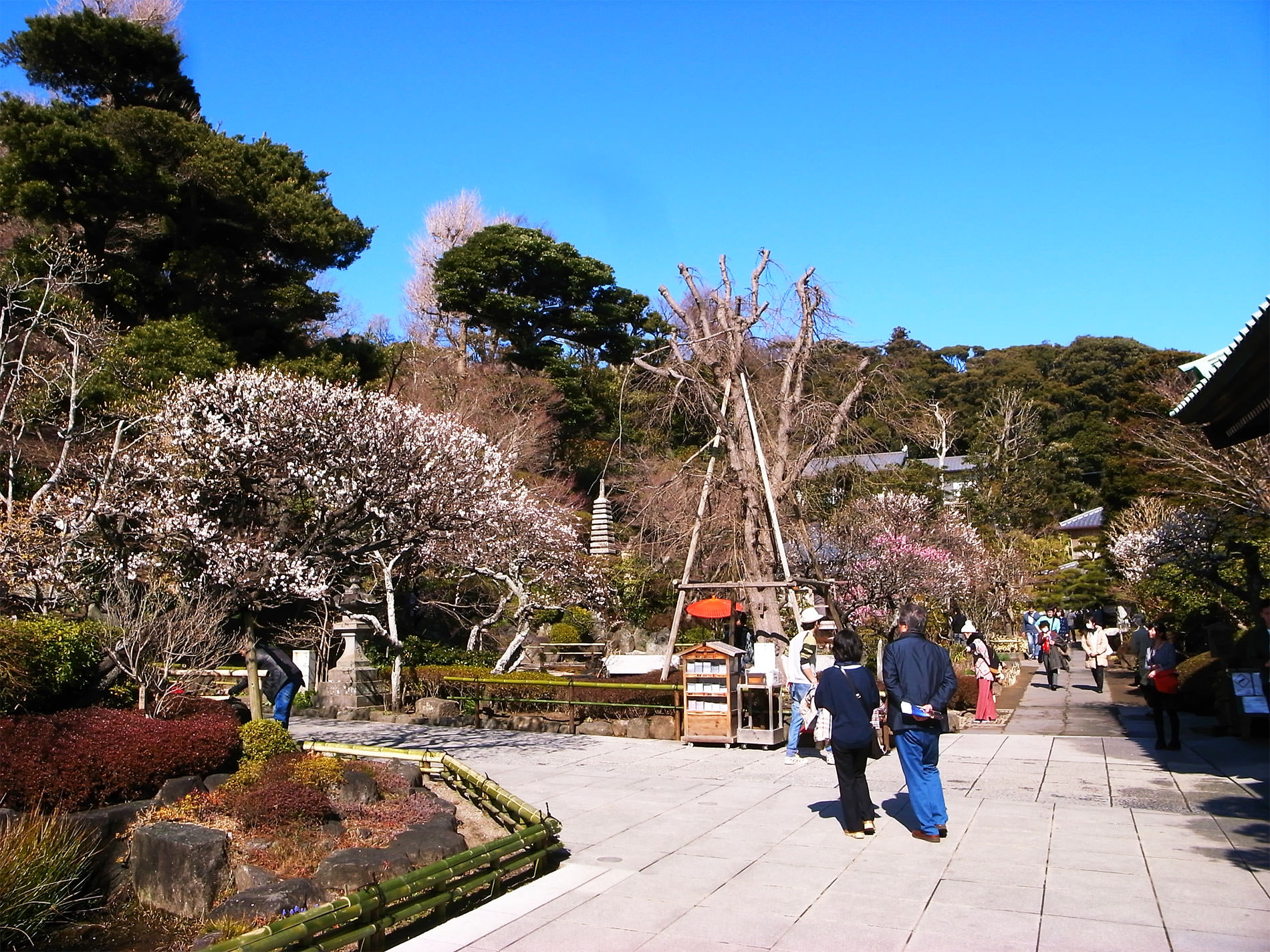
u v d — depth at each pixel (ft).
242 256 85.30
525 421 109.40
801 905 18.24
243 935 15.33
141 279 80.23
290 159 90.74
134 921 19.06
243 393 42.29
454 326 151.02
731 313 52.29
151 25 94.89
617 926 17.28
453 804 26.76
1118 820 24.81
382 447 42.16
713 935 16.67
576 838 24.00
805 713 36.11
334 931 15.83
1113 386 202.39
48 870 18.42
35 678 26.50
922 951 15.71
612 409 128.77
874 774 32.78
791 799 28.78
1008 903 18.08
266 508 43.45
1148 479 112.68
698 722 40.47
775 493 51.60
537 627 83.71
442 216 171.22
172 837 19.85
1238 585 67.67
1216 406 29.17
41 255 64.34
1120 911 17.43
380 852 20.10
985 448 149.69
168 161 80.74
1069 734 44.39
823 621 34.19
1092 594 125.29
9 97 75.20
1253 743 37.76
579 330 132.26
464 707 50.26
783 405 52.95
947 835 23.52
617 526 95.81
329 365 81.51
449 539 45.47
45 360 62.18
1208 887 18.76
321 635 58.95
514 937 16.80
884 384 55.36
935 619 83.61
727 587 47.55
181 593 35.76
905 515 76.18
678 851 22.57
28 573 36.81
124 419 52.31
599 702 46.52
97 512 39.17
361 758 31.63
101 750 23.02
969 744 40.70
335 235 86.48
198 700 31.09
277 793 22.45
